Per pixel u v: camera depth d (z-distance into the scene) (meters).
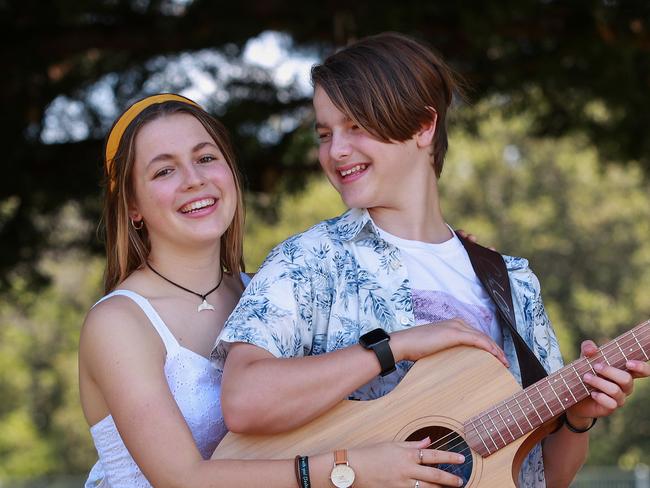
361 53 2.78
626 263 26.33
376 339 2.54
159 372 2.66
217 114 8.02
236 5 7.48
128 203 2.89
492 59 8.18
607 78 8.09
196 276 2.94
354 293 2.74
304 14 7.39
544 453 2.86
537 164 26.58
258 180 8.41
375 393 2.71
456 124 8.86
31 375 27.33
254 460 2.48
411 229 2.88
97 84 8.20
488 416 2.56
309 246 2.77
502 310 2.82
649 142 8.77
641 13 7.55
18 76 7.69
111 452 2.76
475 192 26.84
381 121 2.72
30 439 26.19
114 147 2.91
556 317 25.39
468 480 2.55
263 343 2.58
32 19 7.55
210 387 2.79
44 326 26.94
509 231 26.70
